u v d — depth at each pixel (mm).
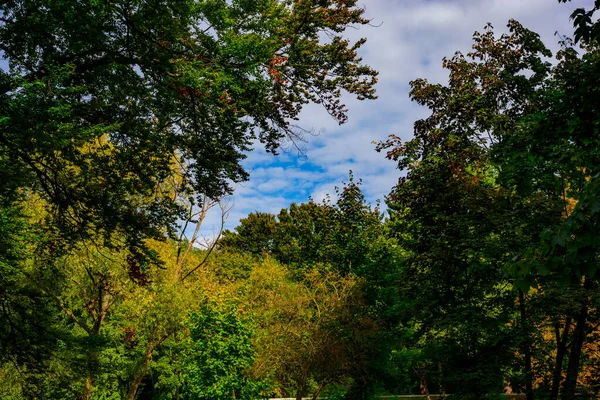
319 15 9805
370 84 10484
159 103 10297
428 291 15336
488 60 16469
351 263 26031
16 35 8969
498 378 12766
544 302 12242
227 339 19516
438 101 16812
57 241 11578
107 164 10125
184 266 27203
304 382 21312
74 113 9430
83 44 9000
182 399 24016
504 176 13695
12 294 12375
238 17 9297
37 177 10141
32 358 12562
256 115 10609
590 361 14602
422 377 15312
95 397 21328
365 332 20562
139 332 21359
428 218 16234
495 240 13695
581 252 4262
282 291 23391
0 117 7238
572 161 9844
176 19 9070
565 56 13453
